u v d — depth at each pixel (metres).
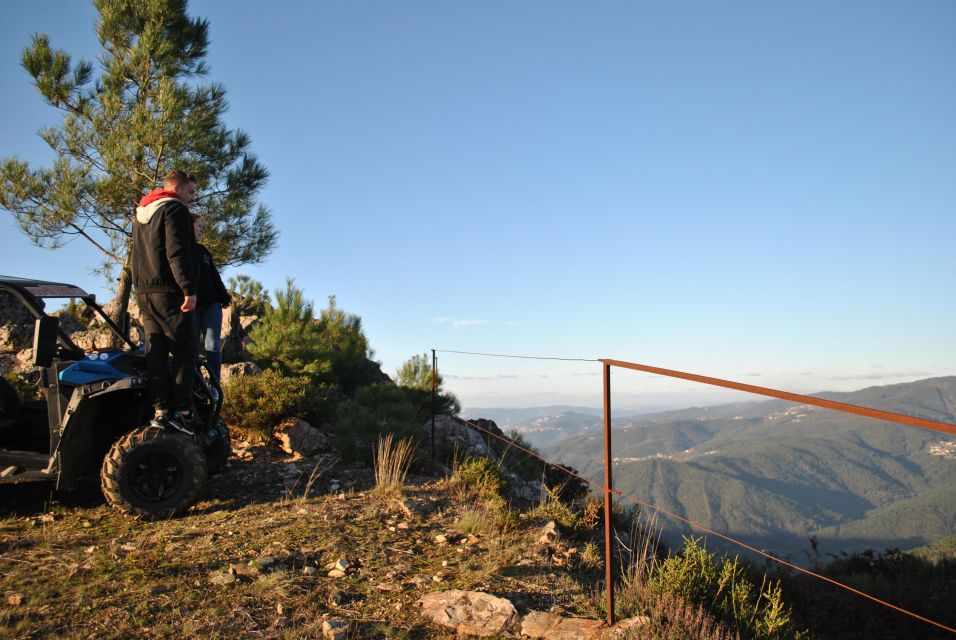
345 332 14.30
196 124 12.91
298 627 3.49
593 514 6.98
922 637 6.07
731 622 4.22
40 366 5.54
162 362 5.57
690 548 4.98
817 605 6.60
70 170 12.95
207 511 5.91
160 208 5.33
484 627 3.71
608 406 3.80
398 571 4.61
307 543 5.00
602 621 3.86
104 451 6.18
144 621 3.40
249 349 12.00
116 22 13.69
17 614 3.37
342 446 8.19
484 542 5.62
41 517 5.49
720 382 2.75
